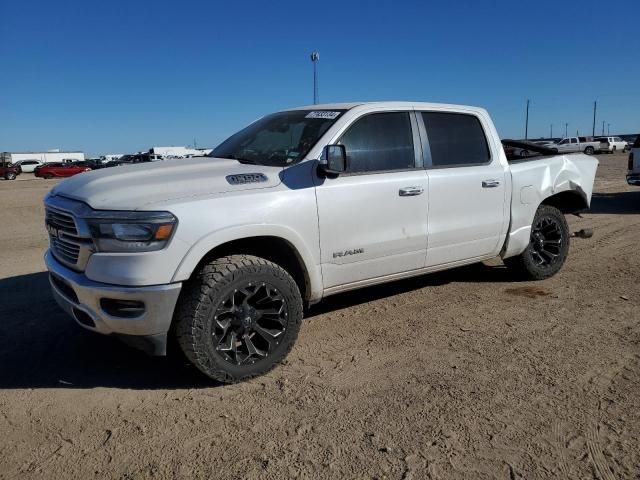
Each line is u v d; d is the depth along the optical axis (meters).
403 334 4.76
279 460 2.98
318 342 4.61
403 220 4.79
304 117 4.85
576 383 3.80
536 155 6.79
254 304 3.95
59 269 3.91
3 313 5.38
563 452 3.02
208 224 3.68
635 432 3.20
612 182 20.78
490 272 6.75
